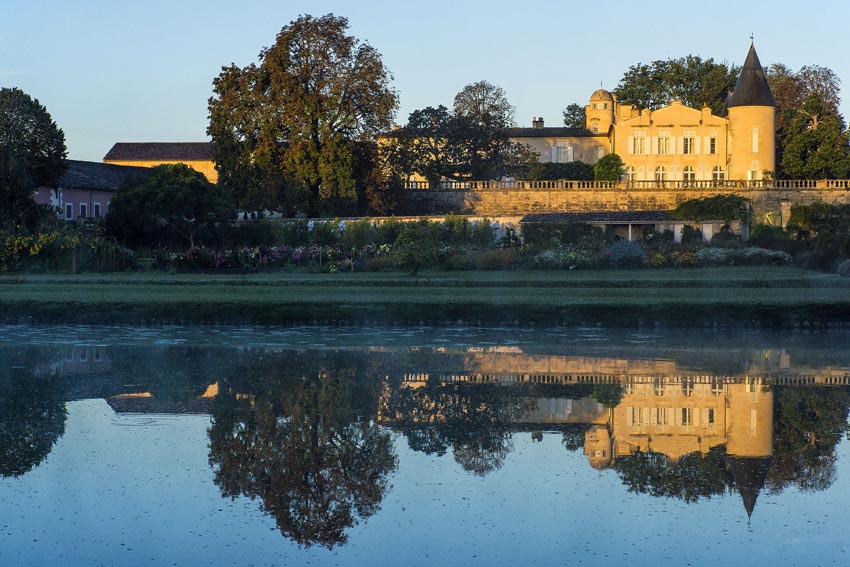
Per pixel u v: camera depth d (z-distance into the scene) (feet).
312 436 51.01
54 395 61.46
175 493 41.63
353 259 178.40
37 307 106.63
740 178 298.35
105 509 39.68
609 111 339.77
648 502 40.55
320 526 37.68
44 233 171.53
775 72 338.34
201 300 111.45
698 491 42.09
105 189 256.32
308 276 158.20
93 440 49.96
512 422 54.54
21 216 186.91
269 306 106.22
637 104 361.51
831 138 291.17
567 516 38.93
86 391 62.85
